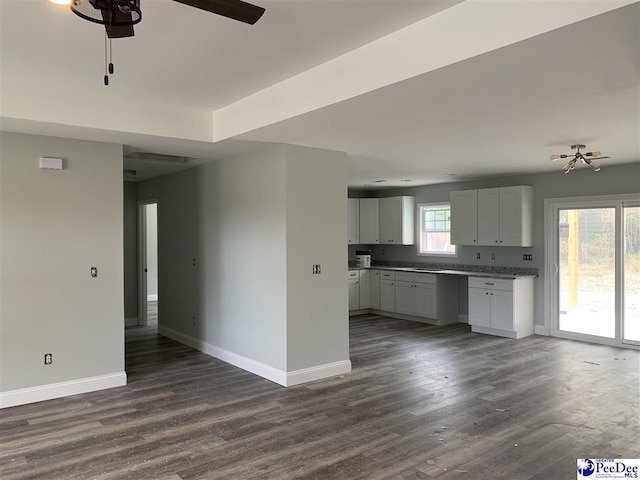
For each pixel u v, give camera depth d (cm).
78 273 443
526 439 343
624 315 627
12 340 411
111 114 397
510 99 317
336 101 318
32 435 353
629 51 234
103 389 457
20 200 413
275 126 389
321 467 304
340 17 256
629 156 553
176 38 280
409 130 410
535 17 215
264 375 495
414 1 241
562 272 684
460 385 466
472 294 725
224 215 557
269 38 282
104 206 456
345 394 443
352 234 916
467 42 242
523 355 582
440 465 305
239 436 351
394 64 279
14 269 412
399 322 802
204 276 597
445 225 845
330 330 503
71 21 259
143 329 749
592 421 375
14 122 368
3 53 306
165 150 498
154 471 299
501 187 720
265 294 494
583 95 310
